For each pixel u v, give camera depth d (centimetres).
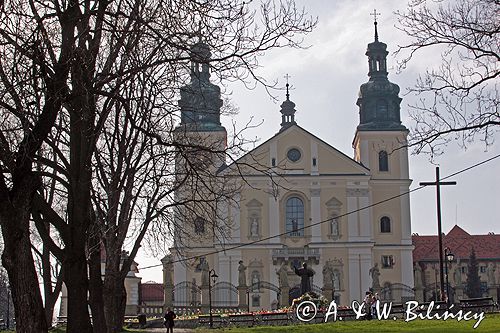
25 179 1652
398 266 9019
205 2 1791
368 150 9219
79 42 1747
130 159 2773
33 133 1650
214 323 5409
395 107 9356
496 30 2084
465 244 11181
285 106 10869
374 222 9100
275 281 8794
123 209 2877
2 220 1623
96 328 2227
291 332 3619
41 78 1708
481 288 10775
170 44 1783
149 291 10706
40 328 1631
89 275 2341
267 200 8944
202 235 3362
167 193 3014
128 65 2080
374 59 9494
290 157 9069
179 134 2716
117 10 1823
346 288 8844
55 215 1900
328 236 8931
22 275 1625
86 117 1867
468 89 2138
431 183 4959
